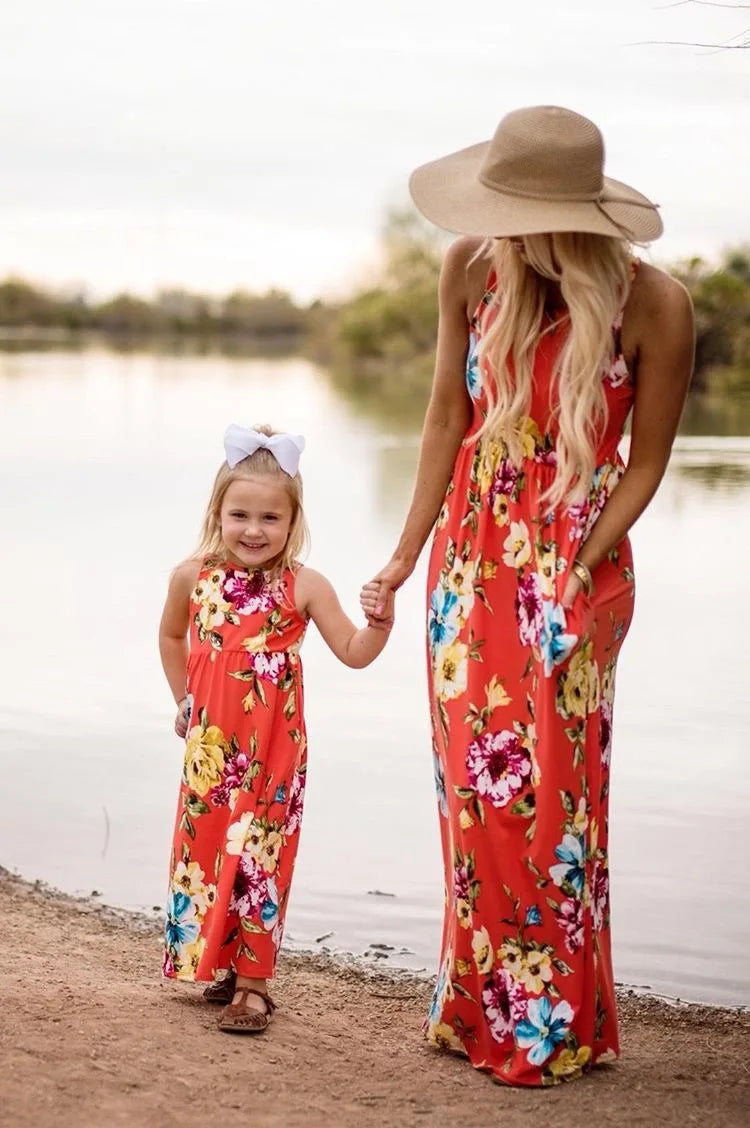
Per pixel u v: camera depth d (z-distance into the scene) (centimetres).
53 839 525
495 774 323
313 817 547
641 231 320
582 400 312
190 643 364
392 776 589
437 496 347
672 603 840
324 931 455
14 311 5159
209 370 3450
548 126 312
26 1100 279
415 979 416
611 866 498
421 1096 307
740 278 1970
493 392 324
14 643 796
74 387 2627
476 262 328
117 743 632
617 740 620
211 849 354
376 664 757
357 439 1756
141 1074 300
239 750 354
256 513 359
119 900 477
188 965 353
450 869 335
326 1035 348
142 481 1403
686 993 411
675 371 319
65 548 1062
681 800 552
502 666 323
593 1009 325
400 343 3791
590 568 320
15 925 436
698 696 675
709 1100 313
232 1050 324
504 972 324
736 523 1065
